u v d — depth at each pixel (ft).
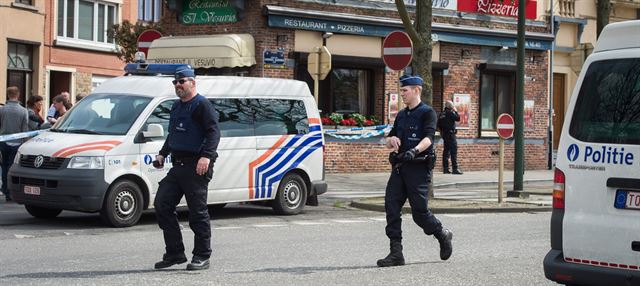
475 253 41.73
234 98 56.59
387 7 100.27
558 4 117.50
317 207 65.26
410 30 65.10
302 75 95.25
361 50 98.68
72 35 142.61
